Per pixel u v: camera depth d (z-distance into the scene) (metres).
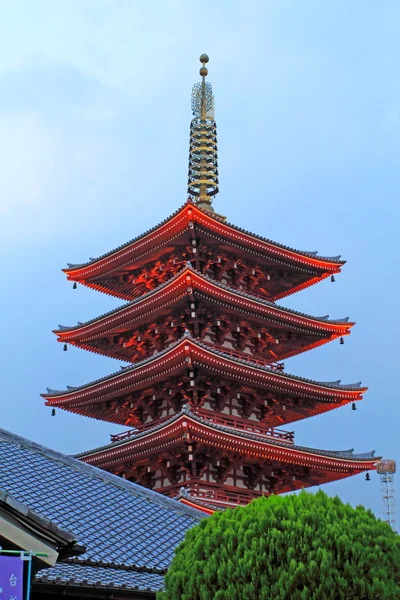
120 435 53.66
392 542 16.06
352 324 59.19
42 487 26.39
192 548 16.92
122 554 23.62
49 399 57.03
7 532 16.52
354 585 15.07
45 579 19.39
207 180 63.81
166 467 50.56
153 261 58.22
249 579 15.45
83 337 58.44
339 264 61.09
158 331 56.00
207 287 51.34
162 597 16.75
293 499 17.11
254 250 57.38
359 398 57.53
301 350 61.44
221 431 48.03
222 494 50.12
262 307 54.72
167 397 53.41
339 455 54.00
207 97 67.12
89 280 60.72
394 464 72.75
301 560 15.37
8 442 28.94
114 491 28.81
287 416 58.94
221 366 50.62
